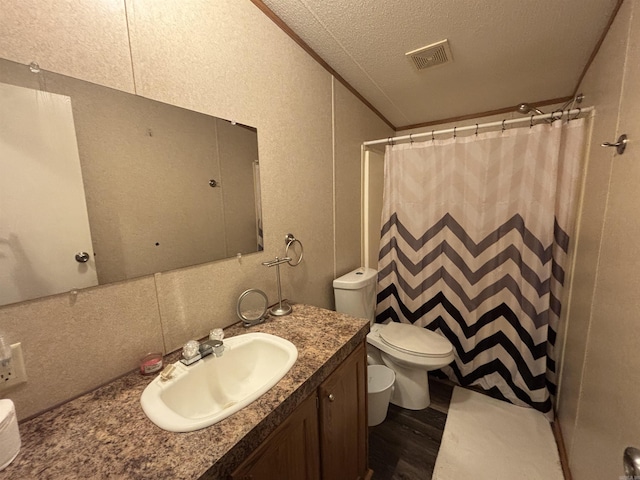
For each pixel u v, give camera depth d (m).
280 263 1.33
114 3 0.75
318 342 0.99
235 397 0.93
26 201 0.63
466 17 1.24
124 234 0.81
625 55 0.99
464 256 1.88
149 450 0.56
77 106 0.69
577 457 1.20
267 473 0.67
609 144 0.96
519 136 1.65
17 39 0.60
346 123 1.89
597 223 1.16
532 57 1.55
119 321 0.80
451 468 1.38
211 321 1.07
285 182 1.38
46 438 0.59
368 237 2.22
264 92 1.23
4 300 0.60
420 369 1.70
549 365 1.73
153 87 0.85
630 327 0.77
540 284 1.67
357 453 1.17
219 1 1.02
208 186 1.03
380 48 1.48
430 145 1.90
